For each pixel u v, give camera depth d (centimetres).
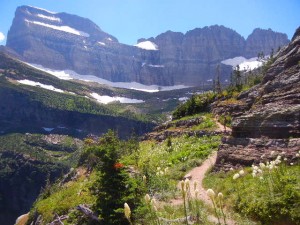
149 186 2102
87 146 7519
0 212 16438
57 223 1975
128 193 1625
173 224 1405
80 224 1708
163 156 4200
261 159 2198
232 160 2462
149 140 7244
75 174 6038
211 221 1441
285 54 3422
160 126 8112
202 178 2606
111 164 1644
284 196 1387
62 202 2539
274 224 1368
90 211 1672
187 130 5962
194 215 1504
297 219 1289
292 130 2183
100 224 1589
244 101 5672
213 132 4841
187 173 2930
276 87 2903
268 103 2786
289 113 2261
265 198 1468
